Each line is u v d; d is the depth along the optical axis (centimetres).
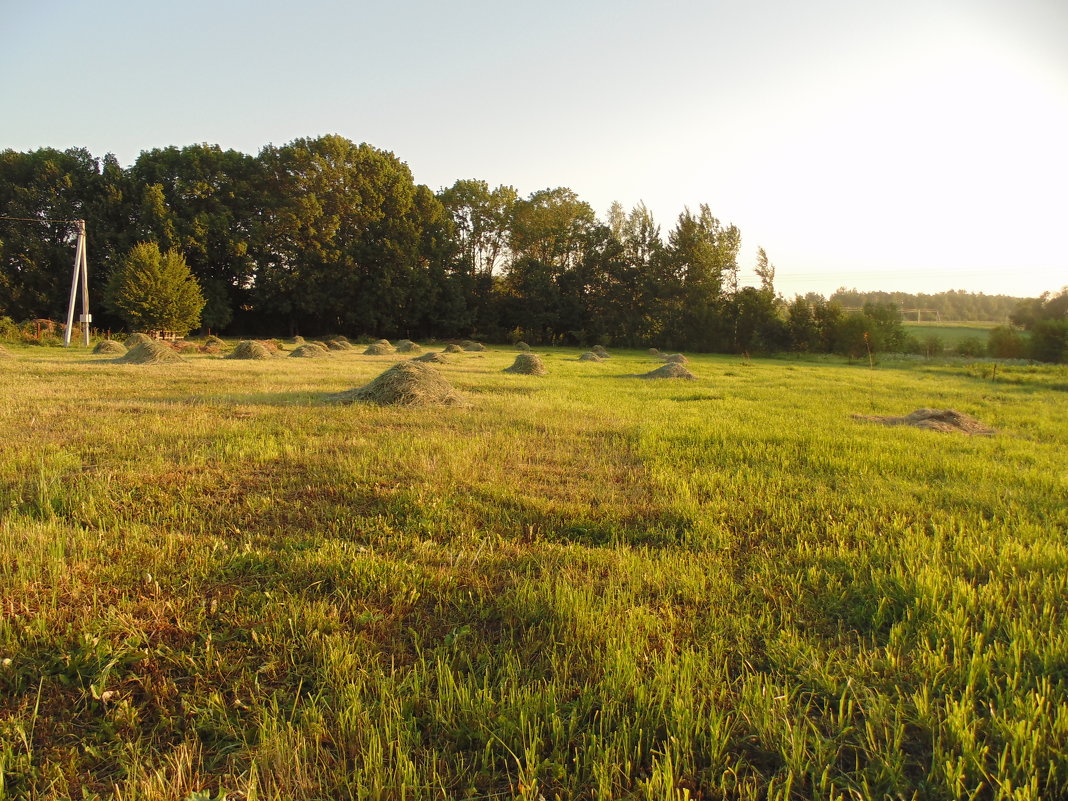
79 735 226
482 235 5269
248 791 193
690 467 617
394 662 270
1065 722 220
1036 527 429
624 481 565
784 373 2336
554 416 920
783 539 421
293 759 207
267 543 387
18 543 365
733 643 288
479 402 1059
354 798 197
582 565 369
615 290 4841
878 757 212
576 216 5156
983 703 243
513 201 5153
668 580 346
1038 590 330
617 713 232
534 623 301
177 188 3906
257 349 2227
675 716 224
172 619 298
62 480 499
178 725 230
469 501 475
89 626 280
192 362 1872
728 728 225
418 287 4522
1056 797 198
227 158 4156
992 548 382
